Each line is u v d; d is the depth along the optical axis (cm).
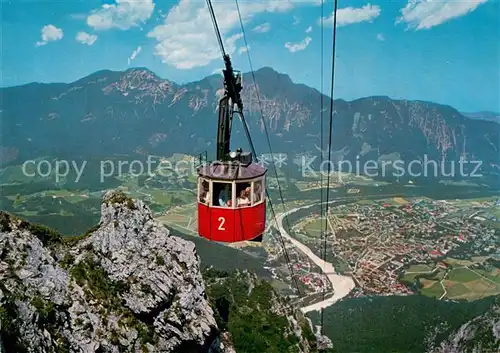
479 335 7694
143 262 3753
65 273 3131
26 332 2369
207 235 2106
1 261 2762
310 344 7138
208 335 3750
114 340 3019
